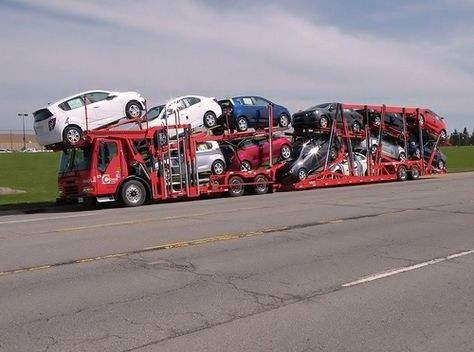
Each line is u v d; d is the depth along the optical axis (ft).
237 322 18.20
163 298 21.12
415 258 28.14
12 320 18.66
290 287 22.61
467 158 227.40
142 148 66.74
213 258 28.55
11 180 122.31
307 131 85.61
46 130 63.05
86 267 26.84
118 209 60.75
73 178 64.54
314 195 68.64
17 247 33.40
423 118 102.01
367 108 91.40
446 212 46.65
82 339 16.74
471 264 26.76
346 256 28.73
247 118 77.00
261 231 37.29
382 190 73.41
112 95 65.41
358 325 17.88
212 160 73.26
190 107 72.02
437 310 19.48
